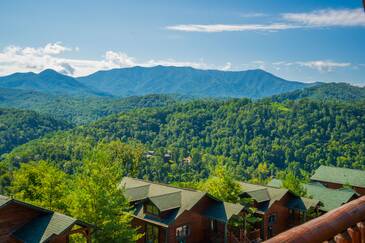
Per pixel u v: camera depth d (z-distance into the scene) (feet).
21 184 115.34
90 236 80.33
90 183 86.12
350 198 169.07
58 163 404.57
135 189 132.36
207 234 130.52
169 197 125.90
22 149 484.33
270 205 146.92
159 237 120.98
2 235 74.08
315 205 152.56
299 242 7.42
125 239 86.22
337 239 8.52
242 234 133.69
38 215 79.56
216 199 131.34
